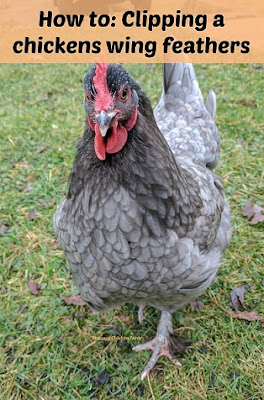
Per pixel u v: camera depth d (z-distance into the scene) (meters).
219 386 0.63
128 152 0.47
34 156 1.08
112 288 0.55
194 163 0.69
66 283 0.78
